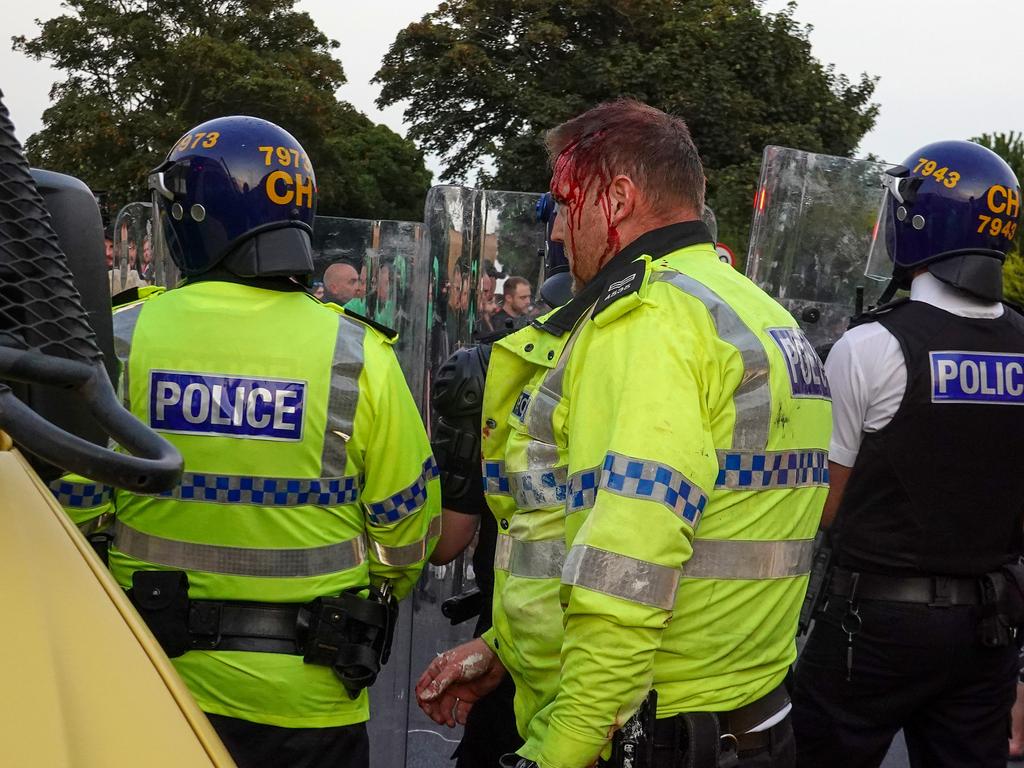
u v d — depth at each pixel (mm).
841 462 2697
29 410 976
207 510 2232
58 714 855
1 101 1057
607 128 1901
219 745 976
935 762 2789
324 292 4527
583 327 1837
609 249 1911
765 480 1771
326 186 32312
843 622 2697
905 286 2945
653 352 1703
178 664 2234
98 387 1025
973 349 2662
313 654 2236
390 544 2455
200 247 2320
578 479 1747
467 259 4598
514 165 27219
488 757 2834
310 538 2275
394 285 4547
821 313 5293
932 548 2627
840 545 2709
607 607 1603
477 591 2953
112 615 1021
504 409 2068
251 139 2330
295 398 2258
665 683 1764
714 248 1941
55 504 1189
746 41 26531
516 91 28672
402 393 2410
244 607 2240
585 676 1635
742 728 1822
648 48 28391
